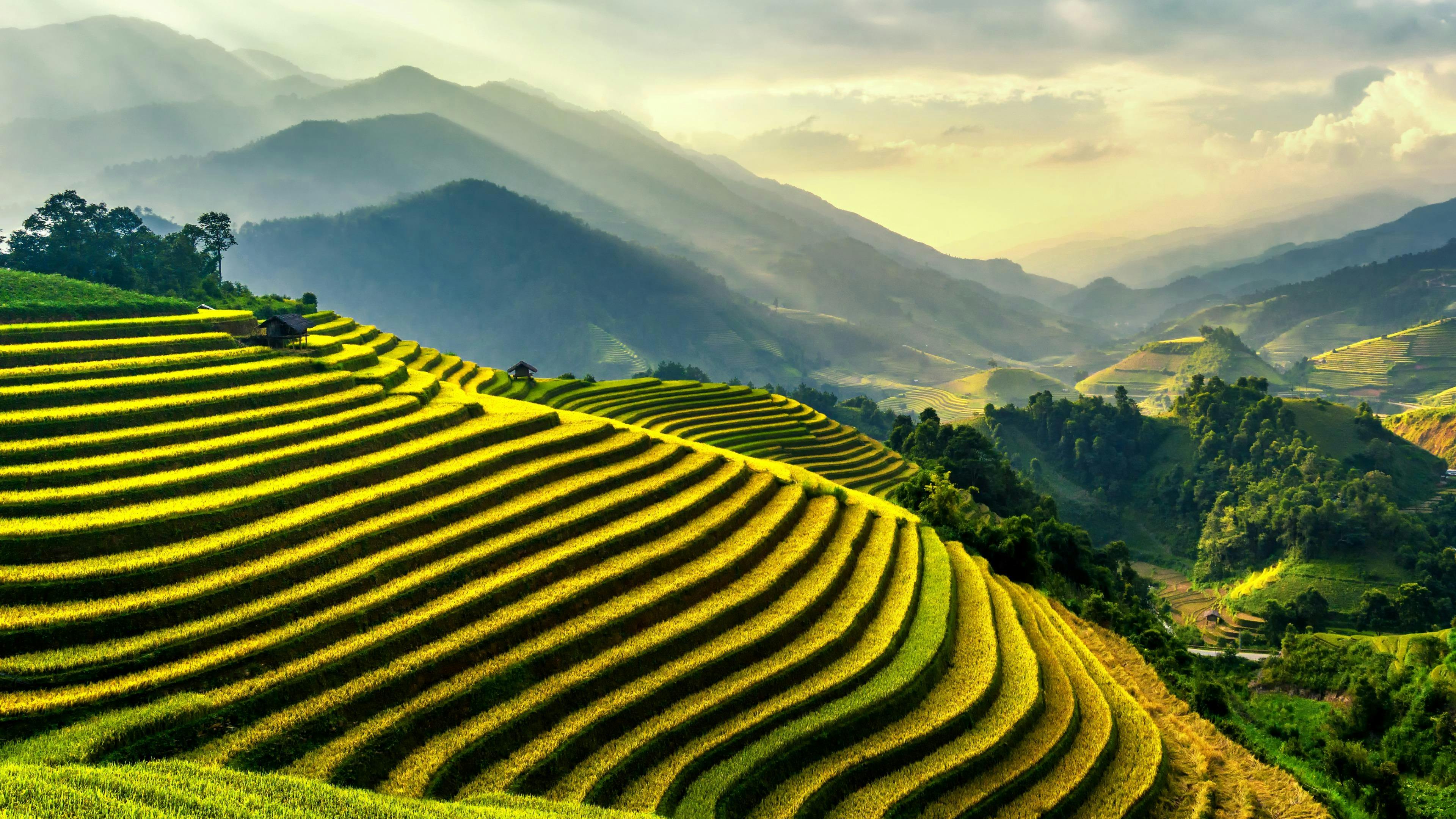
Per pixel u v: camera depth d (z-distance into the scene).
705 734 35.38
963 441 131.62
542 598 41.19
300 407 56.47
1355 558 122.81
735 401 121.31
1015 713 40.19
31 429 46.50
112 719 28.25
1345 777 43.66
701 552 51.03
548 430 64.75
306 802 24.59
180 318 69.62
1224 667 84.94
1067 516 171.88
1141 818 35.28
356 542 42.06
